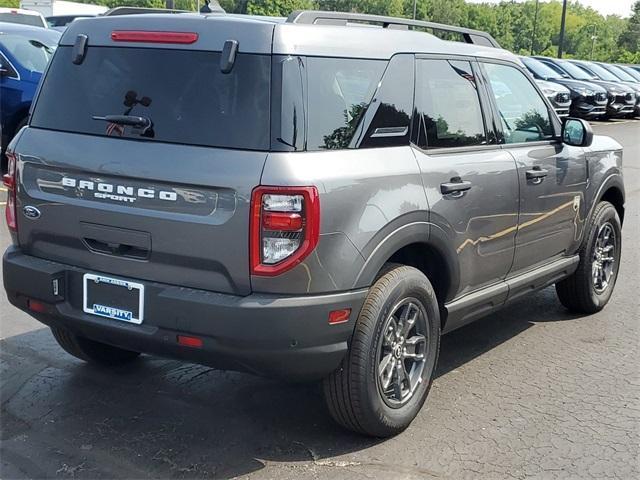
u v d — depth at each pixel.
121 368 4.81
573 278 5.89
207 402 4.38
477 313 4.66
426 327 4.13
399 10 73.94
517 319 6.01
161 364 4.89
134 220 3.60
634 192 11.98
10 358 4.88
